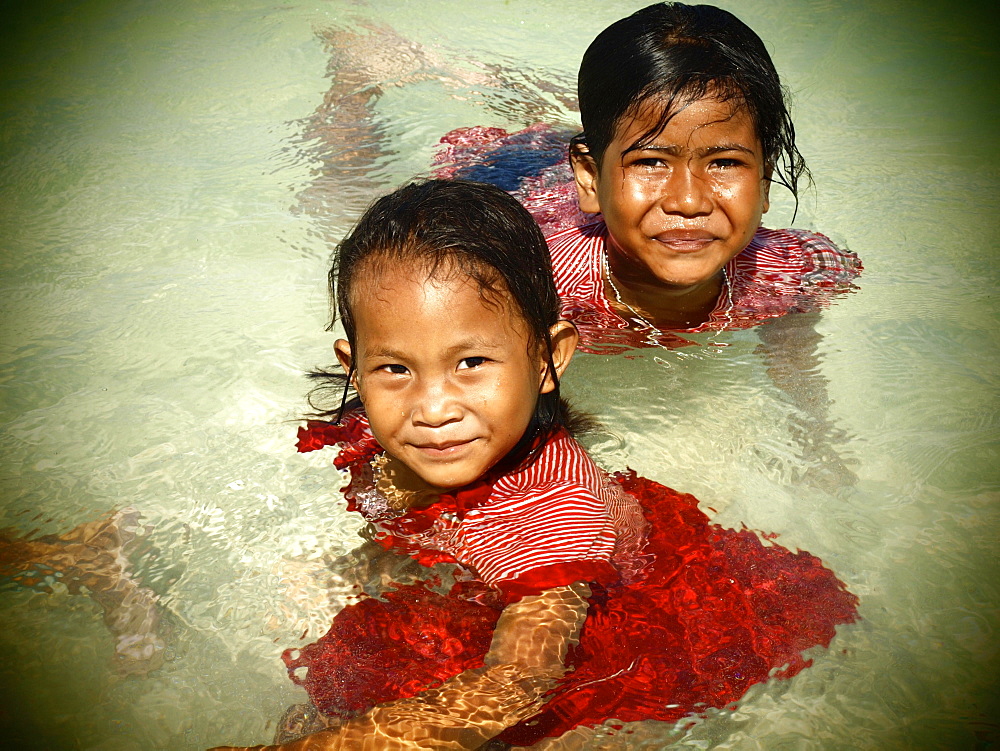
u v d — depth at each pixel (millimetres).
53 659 1724
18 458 2219
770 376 2521
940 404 2385
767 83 2330
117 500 2111
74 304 2816
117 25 5039
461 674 1707
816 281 2828
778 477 2195
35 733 1575
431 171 3484
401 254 1768
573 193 3176
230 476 2189
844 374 2510
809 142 3816
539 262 1999
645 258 2414
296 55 4625
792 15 5023
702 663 1721
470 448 1816
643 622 1800
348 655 1750
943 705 1615
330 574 1927
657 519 2064
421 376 1776
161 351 2619
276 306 2812
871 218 3252
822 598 1856
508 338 1822
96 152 3734
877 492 2137
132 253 3078
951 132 3867
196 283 2922
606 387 2486
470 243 1794
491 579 1868
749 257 2795
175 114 4066
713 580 1906
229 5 5277
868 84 4328
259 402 2432
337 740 1559
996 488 2125
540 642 1737
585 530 1905
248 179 3525
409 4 5250
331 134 3863
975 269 2955
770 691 1662
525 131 3748
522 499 1959
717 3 5148
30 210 3330
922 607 1827
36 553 1963
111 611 1830
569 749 1561
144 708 1634
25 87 4312
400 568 1934
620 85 2311
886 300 2801
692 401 2439
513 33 4902
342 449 2258
